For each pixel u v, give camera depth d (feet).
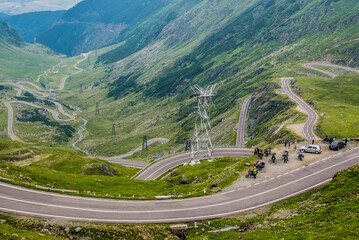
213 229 152.35
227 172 223.51
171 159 453.58
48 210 169.99
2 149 591.37
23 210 166.91
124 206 181.78
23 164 504.84
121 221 162.81
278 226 139.33
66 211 170.71
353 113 498.69
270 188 185.16
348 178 161.27
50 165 426.92
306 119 482.69
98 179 294.46
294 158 225.56
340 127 407.44
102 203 184.85
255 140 549.54
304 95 650.84
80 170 404.36
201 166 358.84
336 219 122.01
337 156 219.82
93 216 167.12
